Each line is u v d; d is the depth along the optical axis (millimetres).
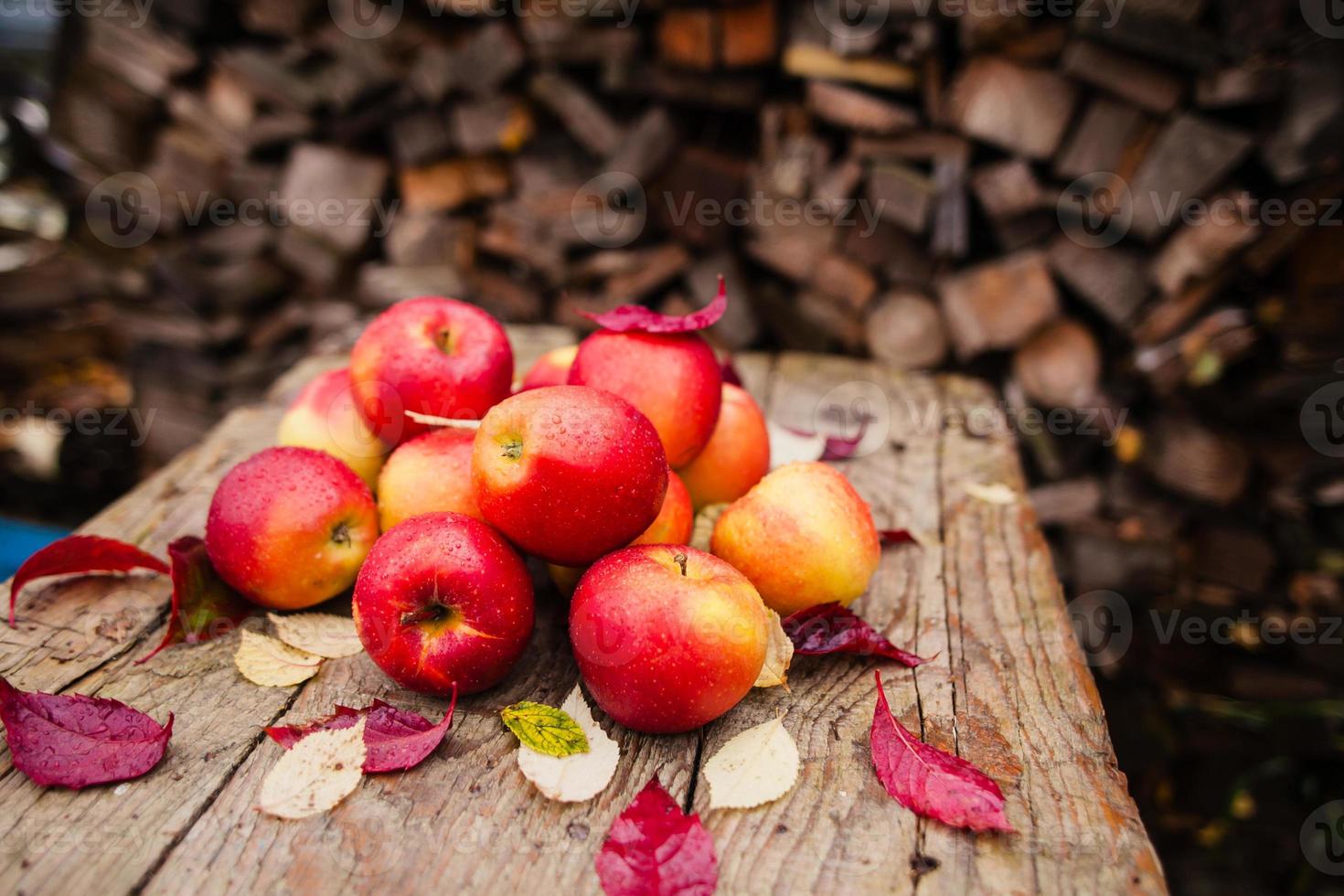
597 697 826
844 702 901
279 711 869
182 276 2574
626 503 835
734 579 834
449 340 1026
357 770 780
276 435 1421
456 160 2408
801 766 816
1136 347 2100
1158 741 2037
